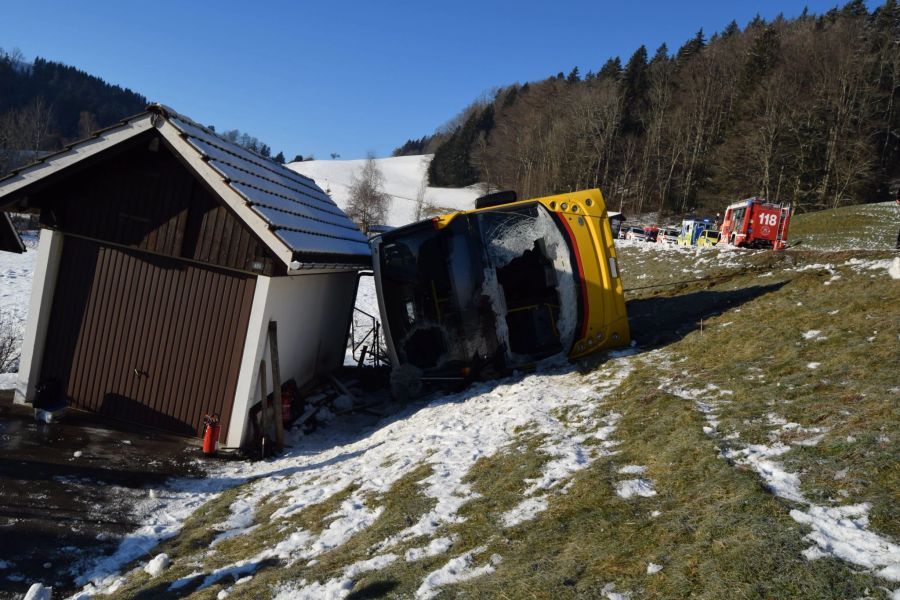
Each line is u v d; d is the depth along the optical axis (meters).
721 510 3.99
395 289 10.95
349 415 12.28
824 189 55.91
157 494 7.60
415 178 122.50
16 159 70.00
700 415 6.00
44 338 10.27
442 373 10.83
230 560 5.47
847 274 11.25
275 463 8.99
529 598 3.52
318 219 13.00
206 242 9.64
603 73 114.62
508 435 7.18
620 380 8.34
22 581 5.41
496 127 124.69
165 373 9.90
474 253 10.56
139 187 9.85
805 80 68.06
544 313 10.68
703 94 80.56
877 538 3.34
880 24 72.69
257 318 9.61
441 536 4.83
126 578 5.47
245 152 13.16
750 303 11.09
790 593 2.98
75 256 10.23
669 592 3.24
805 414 5.38
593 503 4.70
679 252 24.69
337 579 4.46
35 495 7.16
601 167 84.06
